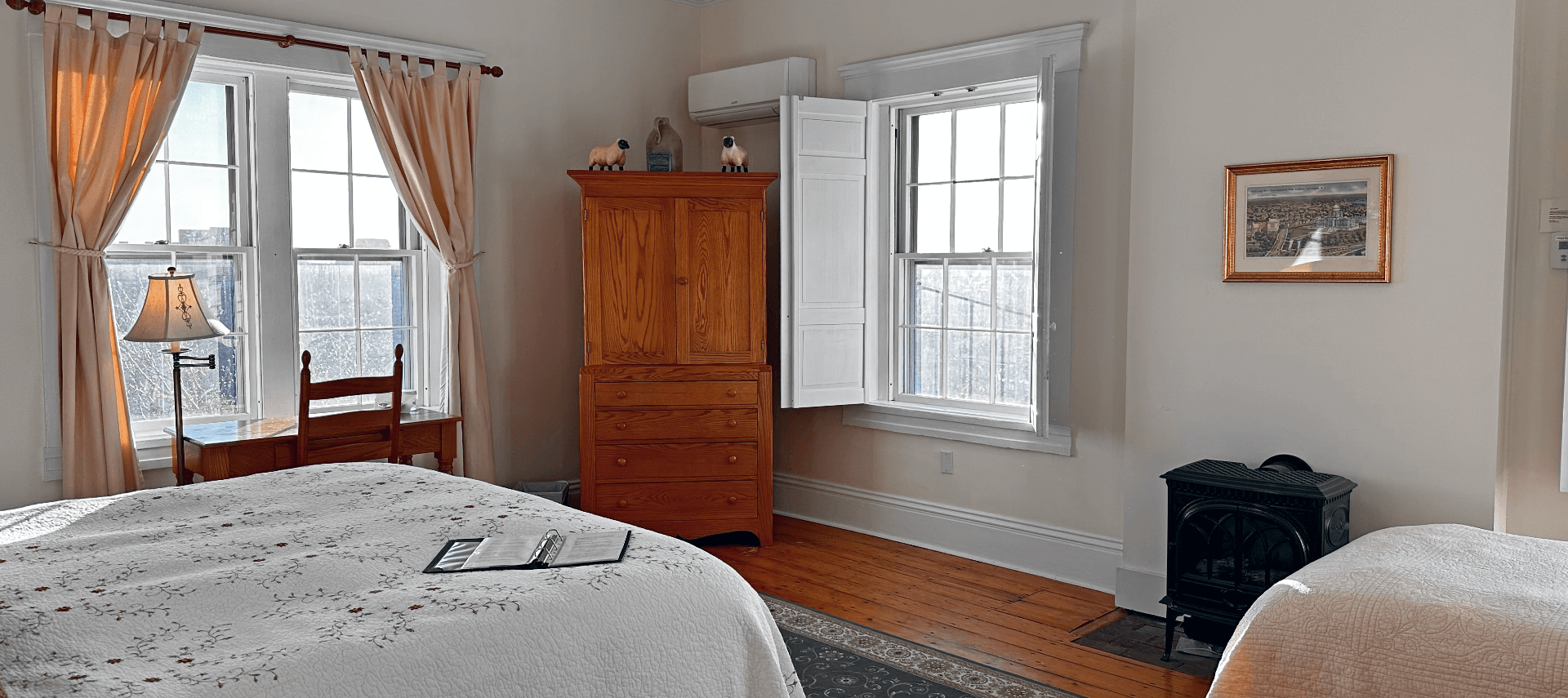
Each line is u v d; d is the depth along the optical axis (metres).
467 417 4.71
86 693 1.47
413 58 4.51
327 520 2.42
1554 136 3.09
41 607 1.78
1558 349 3.12
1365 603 2.28
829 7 5.09
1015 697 3.05
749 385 4.77
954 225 4.74
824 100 4.79
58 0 3.61
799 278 4.78
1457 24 3.01
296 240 4.39
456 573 2.00
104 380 3.72
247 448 3.75
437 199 4.63
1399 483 3.19
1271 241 3.38
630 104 5.41
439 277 4.78
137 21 3.77
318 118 4.43
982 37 4.46
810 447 5.39
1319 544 3.00
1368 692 2.21
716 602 2.04
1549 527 3.20
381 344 4.68
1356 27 3.19
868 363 5.00
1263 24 3.38
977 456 4.61
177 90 3.86
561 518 2.47
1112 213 4.06
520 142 4.97
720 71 5.34
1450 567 2.45
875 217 4.97
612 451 4.73
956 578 4.33
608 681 1.83
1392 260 3.16
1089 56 4.10
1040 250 4.18
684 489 4.77
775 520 5.40
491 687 1.69
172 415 4.08
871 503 5.08
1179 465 3.67
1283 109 3.35
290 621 1.74
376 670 1.60
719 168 5.68
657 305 4.74
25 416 3.68
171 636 1.68
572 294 5.24
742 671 2.04
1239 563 3.16
